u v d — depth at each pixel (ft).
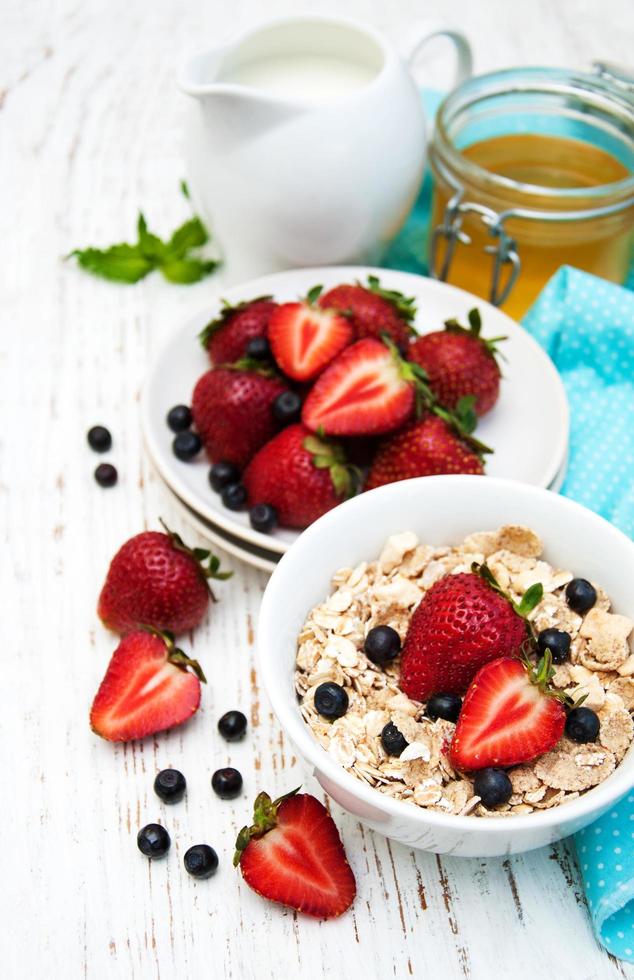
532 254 2.95
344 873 2.47
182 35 3.54
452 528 2.57
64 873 2.51
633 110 2.96
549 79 3.00
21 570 2.79
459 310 2.95
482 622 2.40
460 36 3.06
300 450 2.68
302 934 2.47
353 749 2.39
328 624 2.50
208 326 2.86
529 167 3.03
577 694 2.43
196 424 2.81
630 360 2.89
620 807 2.46
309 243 2.98
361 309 2.83
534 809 2.36
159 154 3.35
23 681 2.67
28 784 2.58
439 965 2.45
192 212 3.25
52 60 3.49
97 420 2.96
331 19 2.97
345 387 2.70
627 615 2.48
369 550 2.56
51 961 2.45
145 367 3.04
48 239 3.21
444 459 2.67
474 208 2.89
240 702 2.65
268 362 2.80
